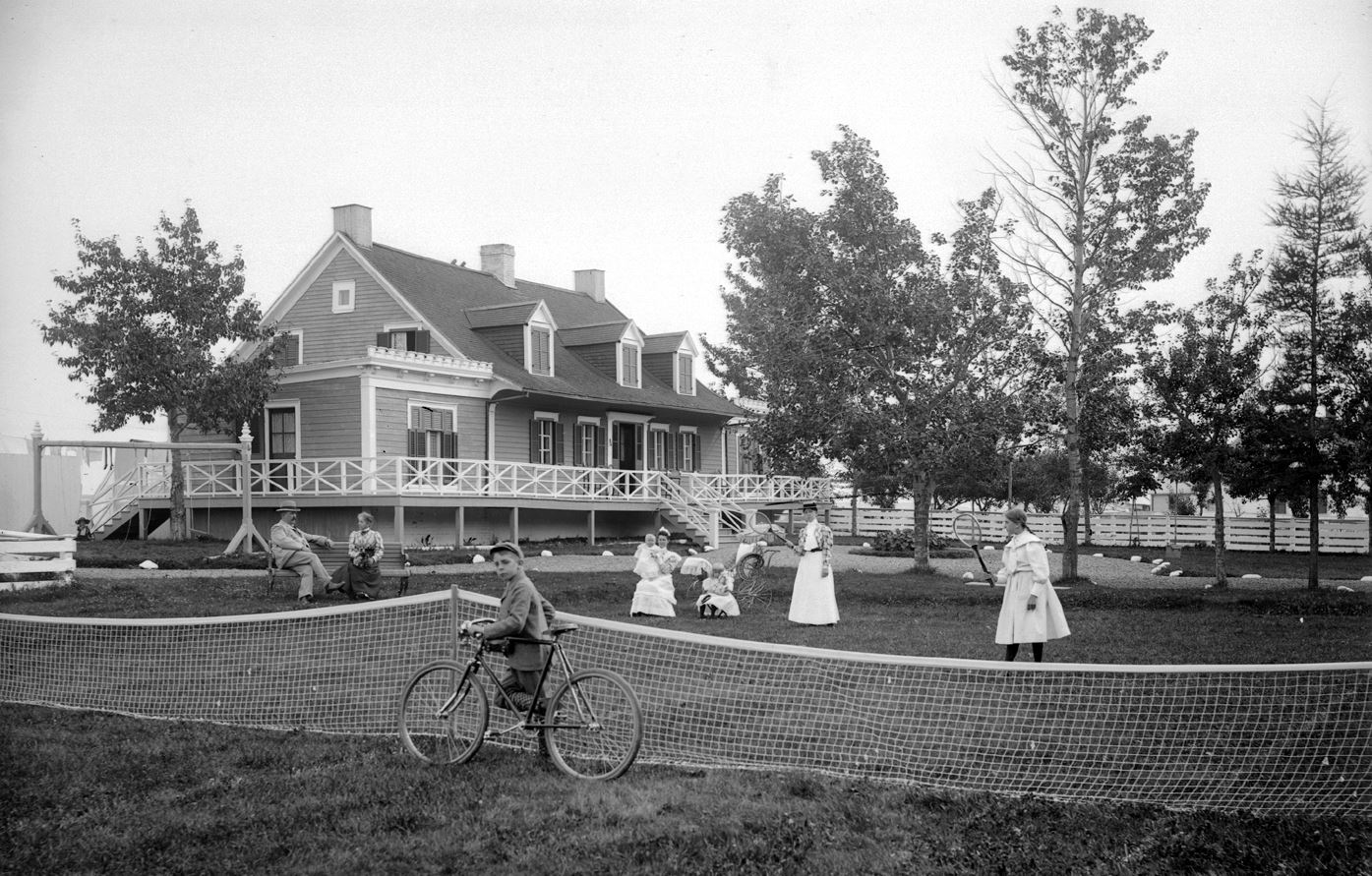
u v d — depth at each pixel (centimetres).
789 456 2734
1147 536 4262
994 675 1086
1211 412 2280
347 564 1748
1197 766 809
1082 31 2388
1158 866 648
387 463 2859
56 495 3119
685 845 657
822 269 2594
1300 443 2156
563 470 3416
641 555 1723
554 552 3033
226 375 2819
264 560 2300
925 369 2600
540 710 821
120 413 2772
